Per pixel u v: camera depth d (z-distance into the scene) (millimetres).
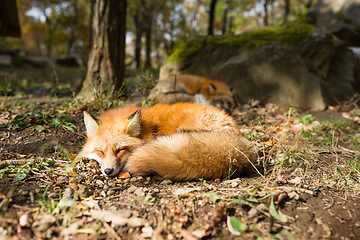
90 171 835
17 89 2342
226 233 552
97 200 663
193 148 739
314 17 3961
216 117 962
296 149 1025
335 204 678
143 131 869
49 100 1602
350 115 1653
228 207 626
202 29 8289
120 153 788
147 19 5953
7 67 5125
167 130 918
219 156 749
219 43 2242
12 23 3420
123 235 533
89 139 847
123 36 1805
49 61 6453
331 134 1325
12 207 585
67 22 8117
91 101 1441
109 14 1711
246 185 754
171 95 1728
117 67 1790
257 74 2064
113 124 827
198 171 731
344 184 786
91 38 1755
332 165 937
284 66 2002
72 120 1247
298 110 1775
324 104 1868
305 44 2043
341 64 2221
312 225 588
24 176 728
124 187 740
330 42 2055
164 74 2359
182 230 543
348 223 602
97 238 520
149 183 765
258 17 6918
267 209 623
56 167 835
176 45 8500
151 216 593
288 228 575
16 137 1021
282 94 1990
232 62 2145
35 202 620
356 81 2254
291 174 854
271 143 1092
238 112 1747
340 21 3539
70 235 525
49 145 975
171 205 638
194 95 1817
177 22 8008
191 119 937
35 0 9227
